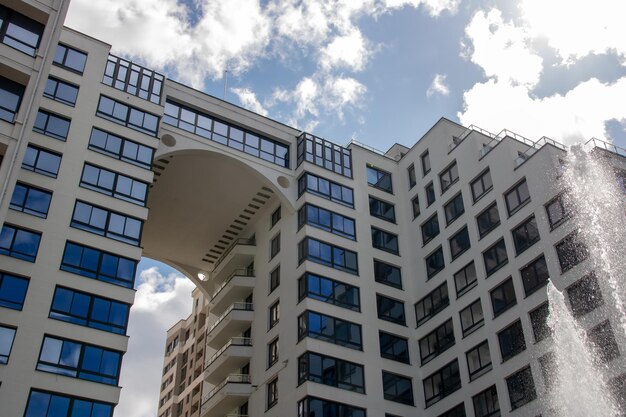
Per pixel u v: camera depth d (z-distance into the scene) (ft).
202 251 205.26
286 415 146.72
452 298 160.86
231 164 174.09
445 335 159.33
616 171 145.48
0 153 120.98
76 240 130.31
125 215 139.64
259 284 179.83
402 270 178.70
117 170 143.84
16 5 135.03
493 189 159.63
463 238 164.45
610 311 123.13
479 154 169.07
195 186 180.55
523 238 146.61
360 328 160.66
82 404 115.85
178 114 169.37
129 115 153.58
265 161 178.70
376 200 187.83
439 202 177.27
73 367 118.11
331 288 162.50
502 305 145.69
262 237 188.03
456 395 149.07
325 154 187.01
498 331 144.05
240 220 194.39
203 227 195.72
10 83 129.29
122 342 125.39
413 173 192.54
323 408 143.13
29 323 117.39
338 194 181.16
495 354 142.41
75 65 151.64
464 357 150.51
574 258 133.80
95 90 151.12
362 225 179.73
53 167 135.64
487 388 141.28
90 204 136.15
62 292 123.75
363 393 150.71
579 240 134.62
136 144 150.30
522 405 131.95
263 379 160.45
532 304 138.21
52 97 143.95
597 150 147.02
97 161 142.10
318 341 151.74
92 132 145.07
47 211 130.11
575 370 124.98
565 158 146.72
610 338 121.29
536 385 130.31
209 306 192.44
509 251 148.66
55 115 142.20
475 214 162.71
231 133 176.76
